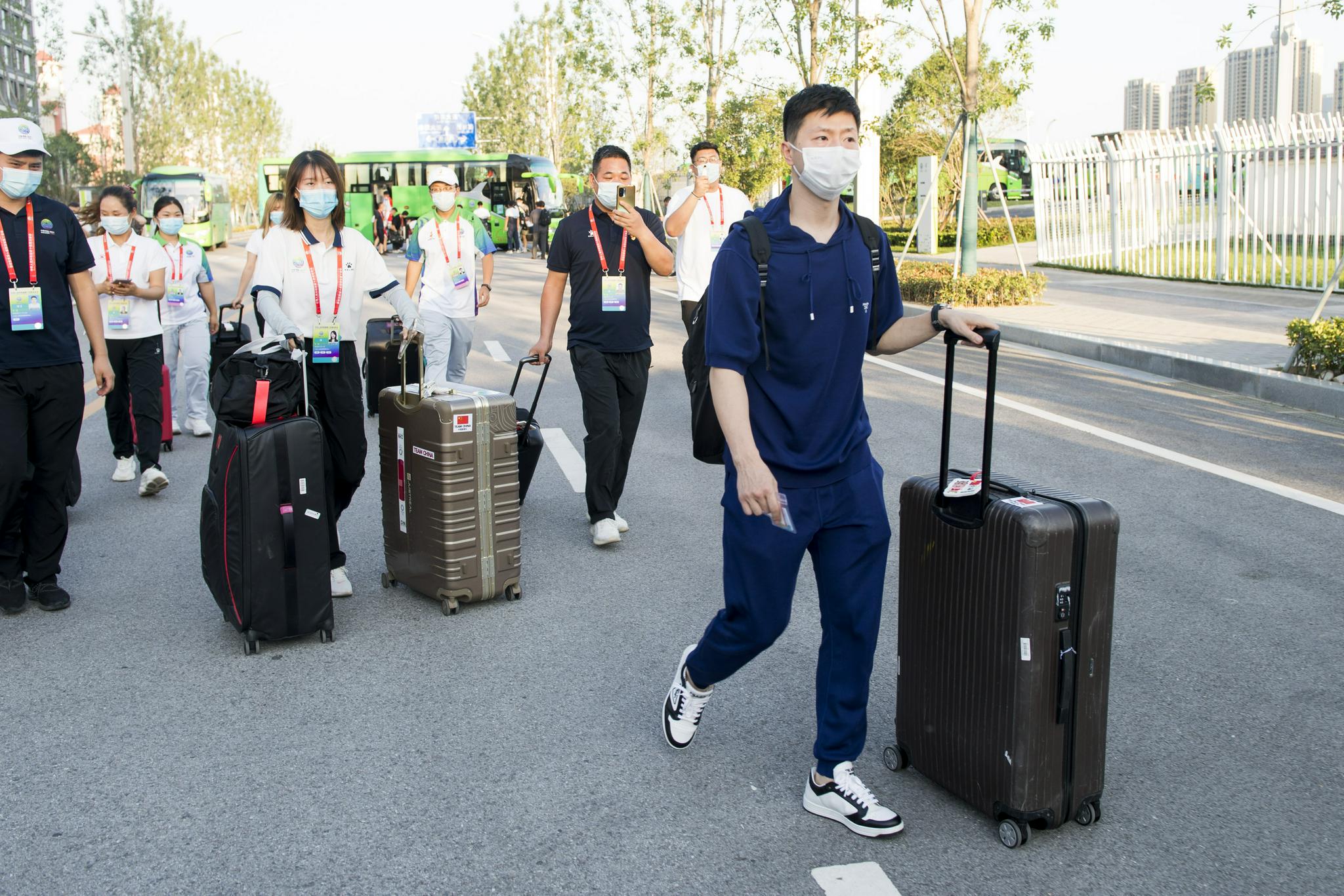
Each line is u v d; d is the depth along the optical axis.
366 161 42.66
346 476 5.16
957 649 3.18
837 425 3.07
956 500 3.17
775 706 3.99
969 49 16.52
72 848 3.09
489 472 4.89
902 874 2.95
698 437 3.25
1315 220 17.36
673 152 29.00
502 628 4.76
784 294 2.96
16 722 3.88
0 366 4.67
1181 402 9.47
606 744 3.70
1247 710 3.91
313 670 4.32
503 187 42.34
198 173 45.03
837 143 2.93
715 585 5.29
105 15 57.66
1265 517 6.14
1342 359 9.20
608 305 5.71
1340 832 3.15
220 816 3.25
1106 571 3.01
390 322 8.59
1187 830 3.15
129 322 6.96
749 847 3.08
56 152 53.62
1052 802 3.06
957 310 3.02
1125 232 21.59
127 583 5.41
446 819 3.23
